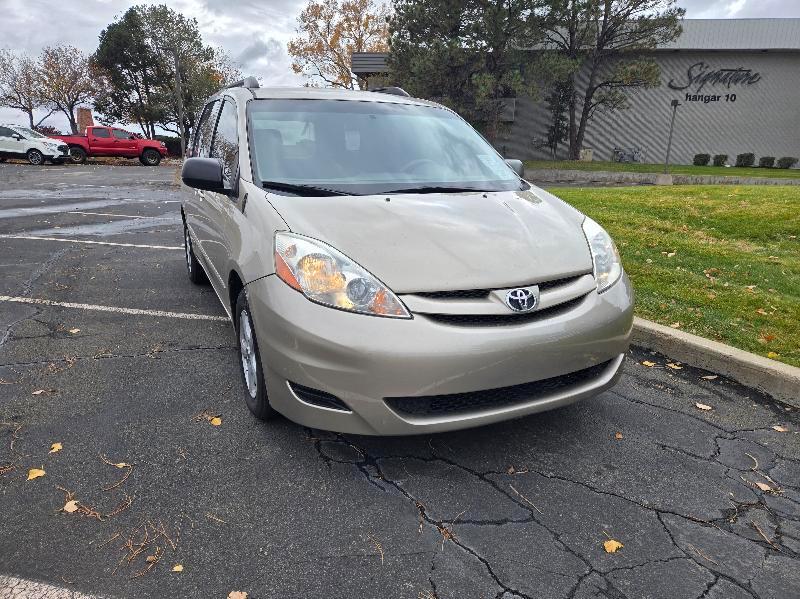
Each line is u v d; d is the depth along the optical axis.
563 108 34.75
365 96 4.11
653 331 4.31
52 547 2.18
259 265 2.73
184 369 3.78
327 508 2.44
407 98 4.30
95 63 49.22
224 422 3.11
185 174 3.28
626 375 3.90
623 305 2.88
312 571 2.10
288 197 3.02
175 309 5.03
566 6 27.09
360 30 46.38
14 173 22.69
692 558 2.22
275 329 2.57
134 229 9.59
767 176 27.02
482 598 2.00
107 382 3.56
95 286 5.78
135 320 4.73
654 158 35.88
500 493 2.58
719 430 3.20
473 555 2.20
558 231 3.03
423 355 2.37
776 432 3.20
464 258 2.62
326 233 2.68
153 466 2.70
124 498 2.47
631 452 2.95
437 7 27.61
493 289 2.54
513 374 2.51
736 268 6.17
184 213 5.48
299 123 3.65
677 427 3.22
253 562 2.13
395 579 2.07
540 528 2.37
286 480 2.62
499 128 32.19
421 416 2.52
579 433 3.12
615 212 9.21
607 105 31.77
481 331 2.46
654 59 33.97
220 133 4.15
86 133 29.58
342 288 2.47
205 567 2.10
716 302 5.09
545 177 28.41
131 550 2.17
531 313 2.60
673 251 6.90
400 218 2.84
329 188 3.17
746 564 2.20
